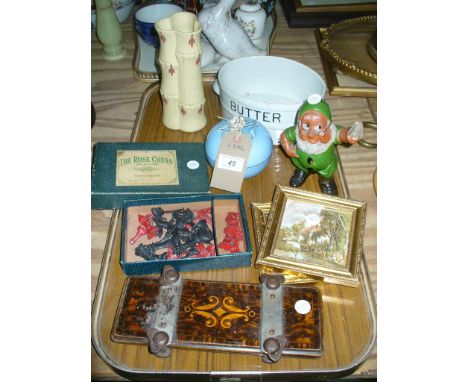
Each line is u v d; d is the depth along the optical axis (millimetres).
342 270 655
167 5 1214
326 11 1318
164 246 715
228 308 609
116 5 1308
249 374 578
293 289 636
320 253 675
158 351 563
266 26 1316
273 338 566
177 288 622
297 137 751
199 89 891
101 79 1134
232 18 1120
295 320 602
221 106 926
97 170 782
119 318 600
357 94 1064
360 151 938
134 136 937
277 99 933
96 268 717
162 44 836
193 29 826
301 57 1207
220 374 577
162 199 753
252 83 955
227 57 1069
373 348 611
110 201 762
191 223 752
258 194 826
